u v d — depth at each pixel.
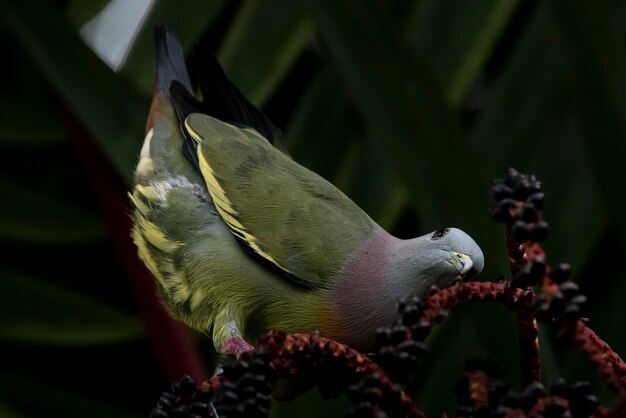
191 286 8.19
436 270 7.52
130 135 7.68
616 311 8.34
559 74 8.51
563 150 8.34
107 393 9.40
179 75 8.95
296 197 8.17
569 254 8.17
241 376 4.36
